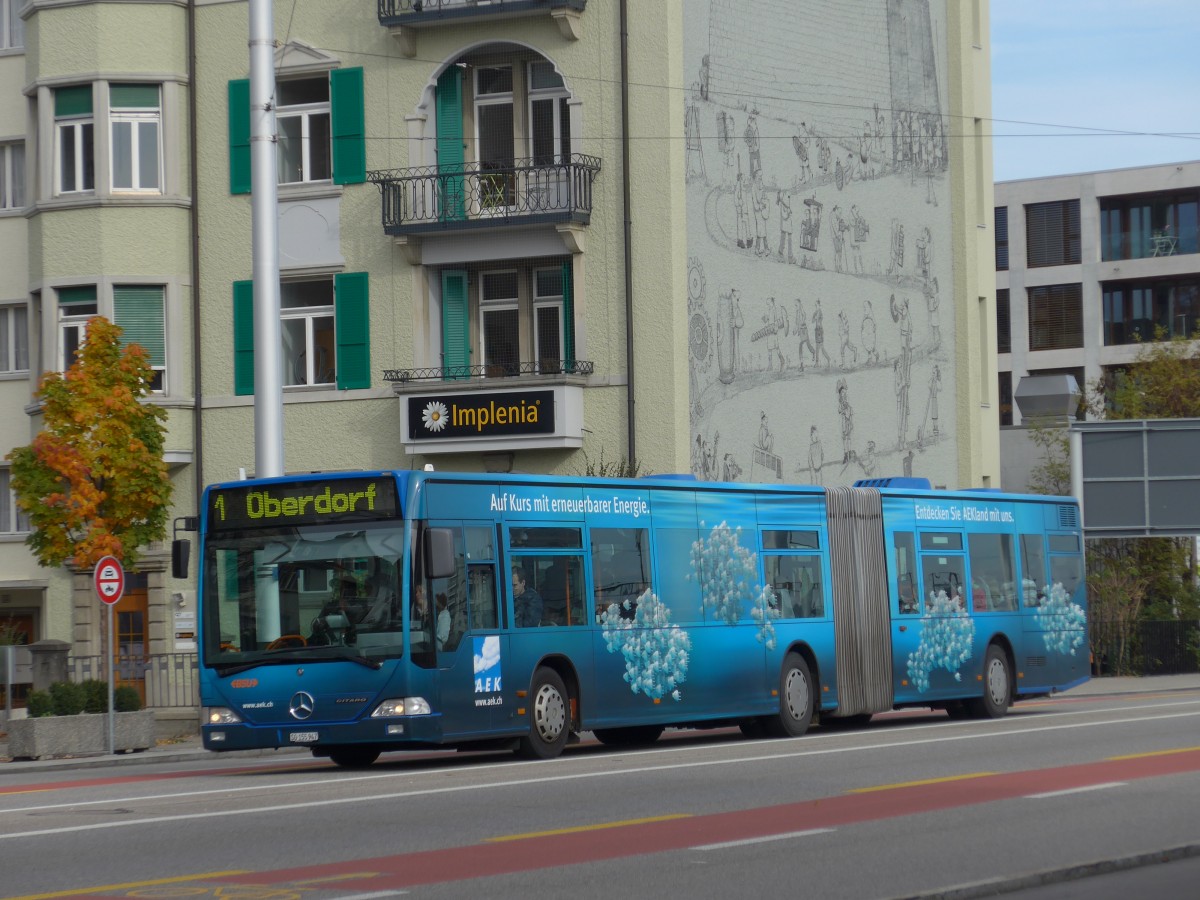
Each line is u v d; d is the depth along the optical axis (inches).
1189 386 2245.3
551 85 1355.8
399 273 1370.6
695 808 549.6
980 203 1827.0
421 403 1334.9
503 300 1363.2
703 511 911.7
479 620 778.2
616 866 428.5
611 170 1334.9
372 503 760.3
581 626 831.1
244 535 777.6
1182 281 3137.3
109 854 458.0
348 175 1384.1
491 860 439.2
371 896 383.2
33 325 1427.2
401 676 743.7
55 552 1109.1
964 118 1734.7
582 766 718.5
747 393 1421.0
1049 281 3203.7
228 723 767.7
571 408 1315.2
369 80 1382.9
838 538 999.0
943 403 1697.8
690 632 892.6
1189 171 3102.9
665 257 1322.6
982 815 530.3
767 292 1453.0
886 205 1624.0
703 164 1375.5
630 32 1338.6
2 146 1507.1
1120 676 1761.8
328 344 1402.6
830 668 980.6
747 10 1444.4
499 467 1346.0
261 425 970.1
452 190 1350.9
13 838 493.4
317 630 759.1
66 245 1393.9
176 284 1400.1
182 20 1414.9
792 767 692.1
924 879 409.7
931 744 808.9
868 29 1603.1
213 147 1409.9
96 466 1096.2
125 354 1123.3
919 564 1053.2
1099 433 1565.0
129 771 868.0
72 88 1401.3
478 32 1354.6
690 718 885.8
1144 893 402.3
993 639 1107.3
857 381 1573.6
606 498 856.9
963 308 1727.4
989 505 1122.0
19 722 990.4
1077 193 3184.1
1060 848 461.7
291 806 567.5
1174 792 591.8
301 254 1398.9
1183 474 1545.3
